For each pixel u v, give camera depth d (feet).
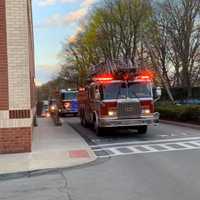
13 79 57.11
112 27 172.04
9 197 34.01
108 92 78.59
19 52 57.26
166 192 33.12
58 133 86.63
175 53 150.82
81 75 248.52
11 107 57.06
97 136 81.87
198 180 37.17
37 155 54.65
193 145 62.85
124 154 56.03
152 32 154.81
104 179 39.50
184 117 101.14
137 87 79.20
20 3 57.26
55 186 37.35
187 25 143.84
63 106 172.24
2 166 47.11
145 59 161.58
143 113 78.69
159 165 45.96
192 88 159.74
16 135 57.16
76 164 47.80
